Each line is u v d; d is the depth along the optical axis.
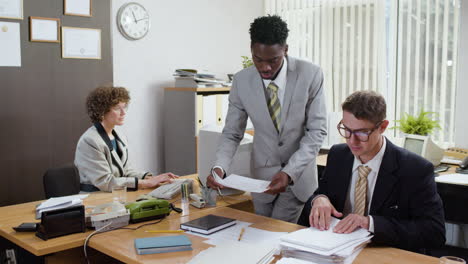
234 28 5.74
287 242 1.68
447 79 4.50
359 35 5.05
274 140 2.38
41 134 3.75
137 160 4.81
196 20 5.28
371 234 1.76
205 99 4.75
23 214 2.28
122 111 2.99
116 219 2.04
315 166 2.49
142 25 4.70
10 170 3.59
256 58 2.11
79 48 3.94
